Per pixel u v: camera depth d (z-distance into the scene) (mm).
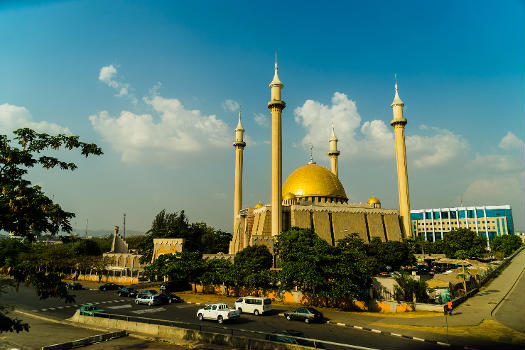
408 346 26656
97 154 19297
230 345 25609
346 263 44406
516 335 29516
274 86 95500
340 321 36281
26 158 17906
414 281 44156
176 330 28625
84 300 52781
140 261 87750
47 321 37844
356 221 105188
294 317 37031
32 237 18203
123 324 32312
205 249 111938
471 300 47219
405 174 112438
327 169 120688
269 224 93375
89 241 100125
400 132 114250
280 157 92562
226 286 55812
